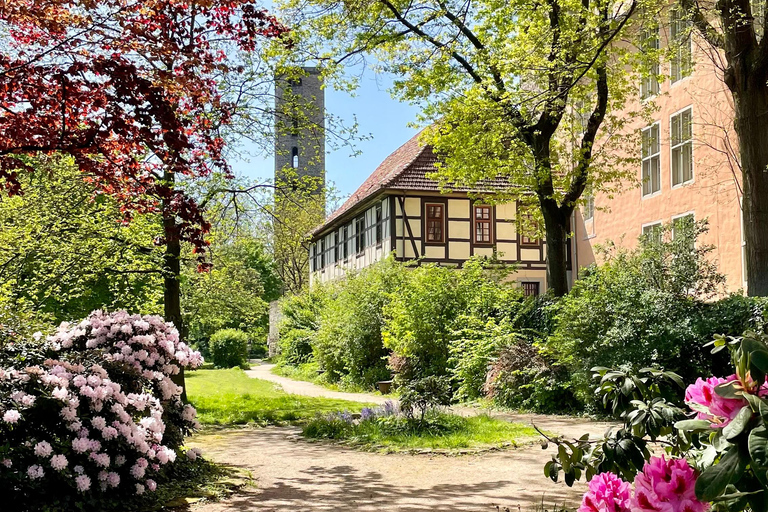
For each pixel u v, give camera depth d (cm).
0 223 1214
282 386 2305
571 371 1328
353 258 3241
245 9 791
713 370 1166
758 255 1358
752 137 1371
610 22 1389
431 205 2722
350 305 2362
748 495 185
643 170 2323
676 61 1825
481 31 1612
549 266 1775
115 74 667
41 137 714
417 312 1905
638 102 2339
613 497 220
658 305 1220
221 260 1617
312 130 1309
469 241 2739
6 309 711
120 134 702
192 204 815
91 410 580
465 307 1880
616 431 282
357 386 2175
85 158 716
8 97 697
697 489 181
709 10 1366
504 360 1482
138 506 602
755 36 1439
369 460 869
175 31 750
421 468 808
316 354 2677
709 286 1280
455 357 1698
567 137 2011
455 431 1022
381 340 2219
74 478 546
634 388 285
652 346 1185
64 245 1206
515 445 929
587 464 290
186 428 754
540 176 1642
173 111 727
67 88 681
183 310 1866
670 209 2173
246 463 857
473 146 1619
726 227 1914
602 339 1264
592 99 1844
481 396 1584
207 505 624
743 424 177
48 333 692
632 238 2378
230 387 2109
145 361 699
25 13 658
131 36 693
